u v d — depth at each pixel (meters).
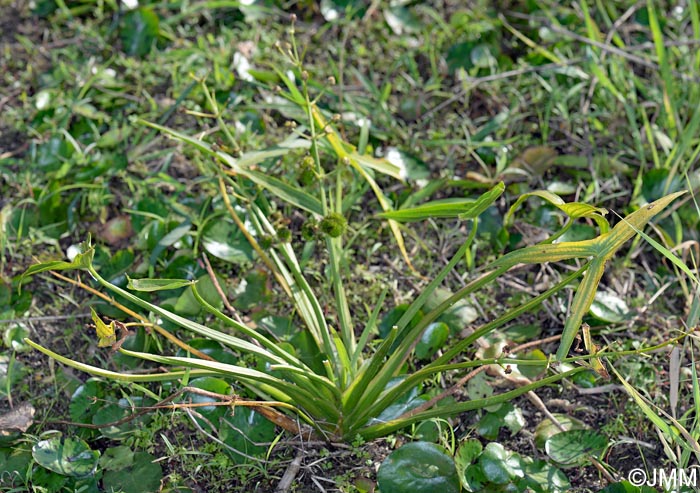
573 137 1.09
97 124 1.10
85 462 0.85
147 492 0.85
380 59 1.17
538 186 1.06
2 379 0.92
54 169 1.04
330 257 0.90
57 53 1.17
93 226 1.03
